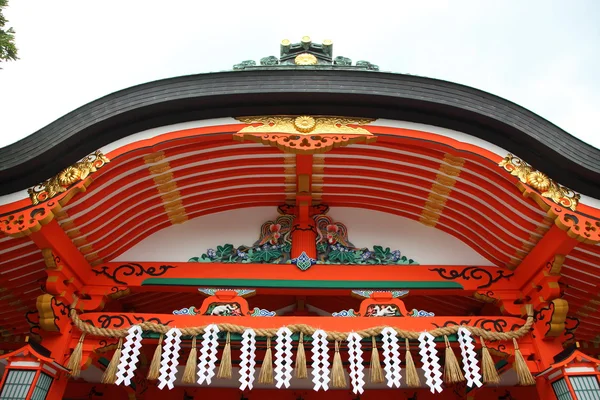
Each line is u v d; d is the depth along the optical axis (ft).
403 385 32.14
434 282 25.30
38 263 24.11
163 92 21.77
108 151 21.71
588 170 20.99
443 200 25.89
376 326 23.11
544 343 23.18
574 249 23.32
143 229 26.27
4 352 29.99
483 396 30.86
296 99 22.16
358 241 26.91
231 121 22.50
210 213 27.63
